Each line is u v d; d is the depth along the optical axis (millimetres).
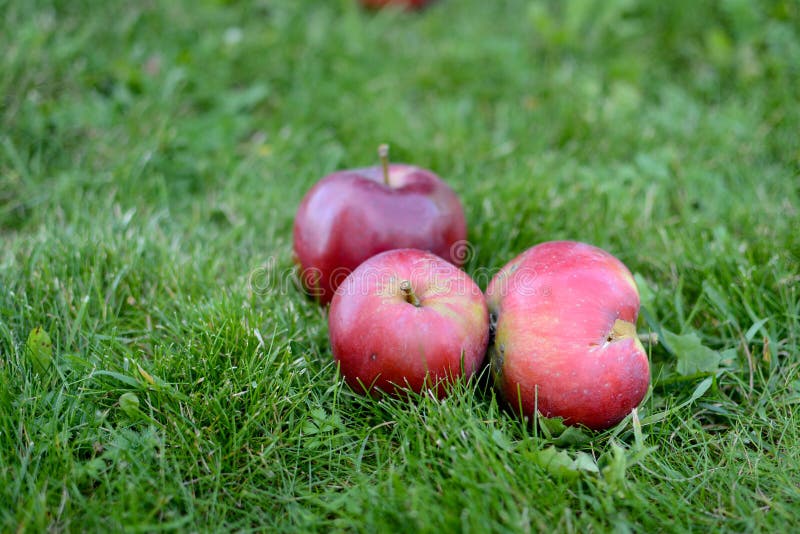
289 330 533
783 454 490
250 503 469
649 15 887
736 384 525
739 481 481
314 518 459
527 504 456
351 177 538
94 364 504
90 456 482
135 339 528
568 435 480
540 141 697
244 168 670
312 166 675
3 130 659
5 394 487
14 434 480
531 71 803
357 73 788
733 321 542
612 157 689
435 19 920
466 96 775
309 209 539
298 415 501
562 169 668
